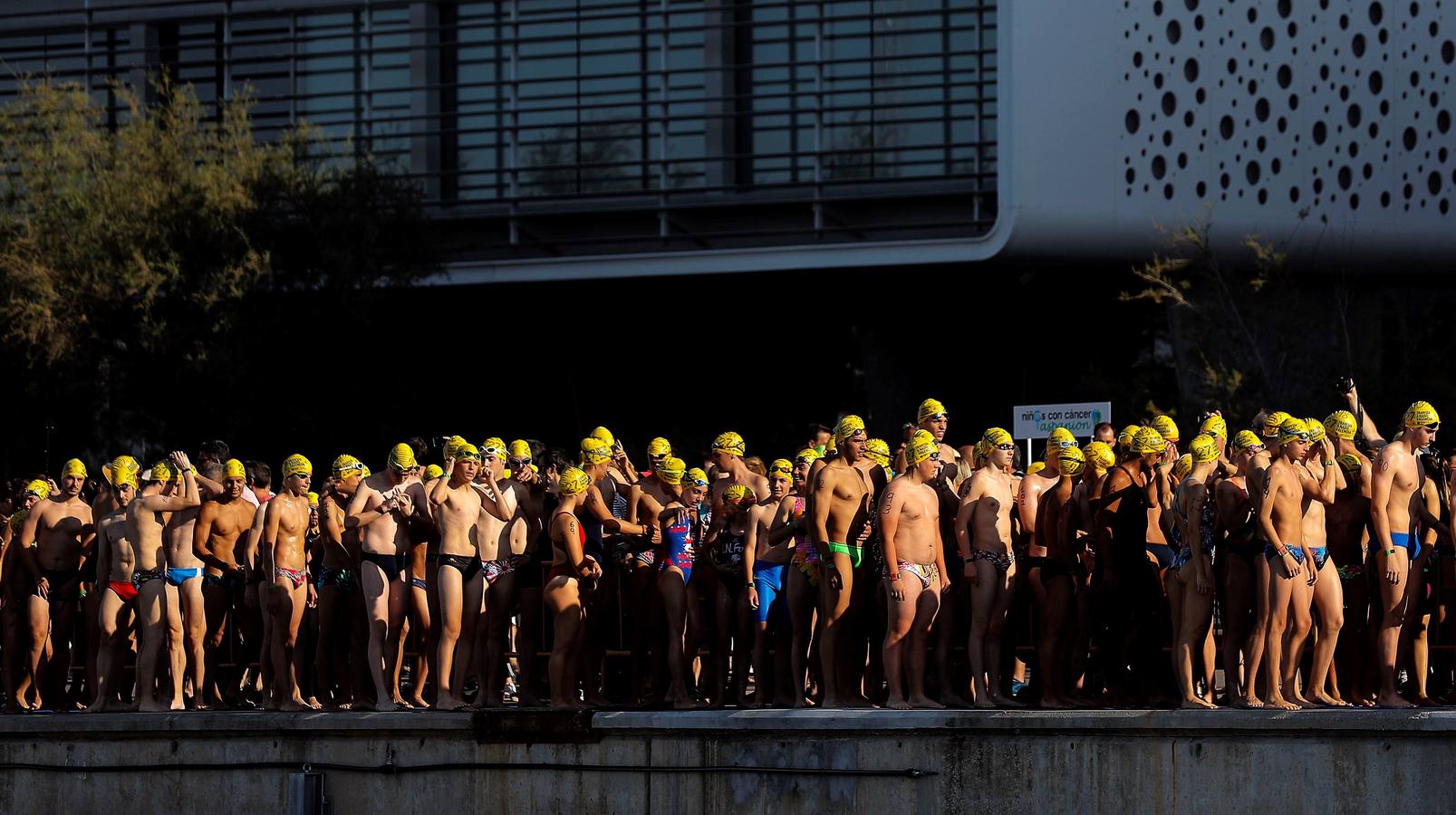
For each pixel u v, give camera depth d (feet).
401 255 238.07
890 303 284.00
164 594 114.73
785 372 315.78
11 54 289.12
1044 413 141.28
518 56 276.62
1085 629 104.12
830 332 311.27
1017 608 106.63
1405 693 104.99
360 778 106.01
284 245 232.73
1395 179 257.75
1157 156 243.81
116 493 116.57
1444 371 250.37
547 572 111.14
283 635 111.55
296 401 230.48
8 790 112.57
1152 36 243.40
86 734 110.93
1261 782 90.94
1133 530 101.96
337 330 233.35
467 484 109.70
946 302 282.36
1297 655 96.58
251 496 119.65
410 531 109.70
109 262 220.64
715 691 109.70
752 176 271.90
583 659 110.93
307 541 115.96
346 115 283.38
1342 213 254.06
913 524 101.04
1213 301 245.04
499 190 274.57
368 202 236.02
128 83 282.97
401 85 285.23
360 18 285.02
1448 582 104.22
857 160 263.90
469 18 282.36
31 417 228.02
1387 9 256.73
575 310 287.28
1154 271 239.71
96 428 235.20
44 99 231.50
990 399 297.94
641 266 257.96
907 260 248.52
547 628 113.19
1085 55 240.73
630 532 108.58
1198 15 245.45
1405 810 88.48
